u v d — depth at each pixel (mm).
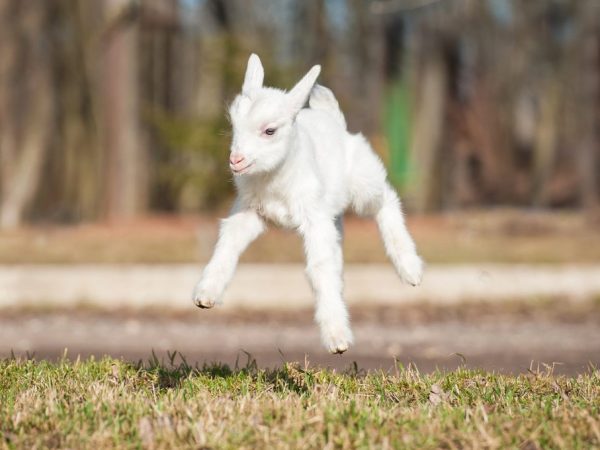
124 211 29078
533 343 13109
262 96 6598
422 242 24453
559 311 16297
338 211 7230
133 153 29109
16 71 28969
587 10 36844
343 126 7688
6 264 19312
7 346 12586
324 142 7113
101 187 29234
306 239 6703
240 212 6930
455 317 15711
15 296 16734
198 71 34719
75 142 30719
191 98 36625
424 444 5762
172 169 26016
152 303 16734
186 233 25469
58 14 29156
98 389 7258
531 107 53844
